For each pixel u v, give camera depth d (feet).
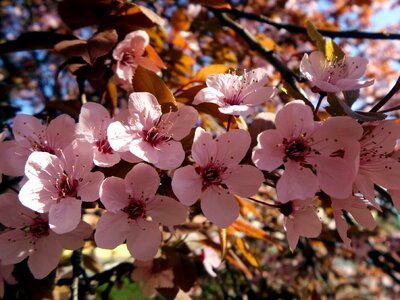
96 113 0.28
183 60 0.52
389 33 0.50
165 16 0.70
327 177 0.25
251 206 0.47
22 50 0.37
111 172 0.27
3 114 0.48
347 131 0.26
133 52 0.38
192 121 0.27
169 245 0.45
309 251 0.75
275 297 0.70
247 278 0.69
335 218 0.27
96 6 0.39
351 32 0.51
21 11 1.40
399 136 0.27
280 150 0.26
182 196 0.26
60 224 0.25
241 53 0.70
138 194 0.27
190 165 0.26
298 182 0.25
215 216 0.26
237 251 0.66
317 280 0.86
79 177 0.26
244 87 0.29
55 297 0.36
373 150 0.27
